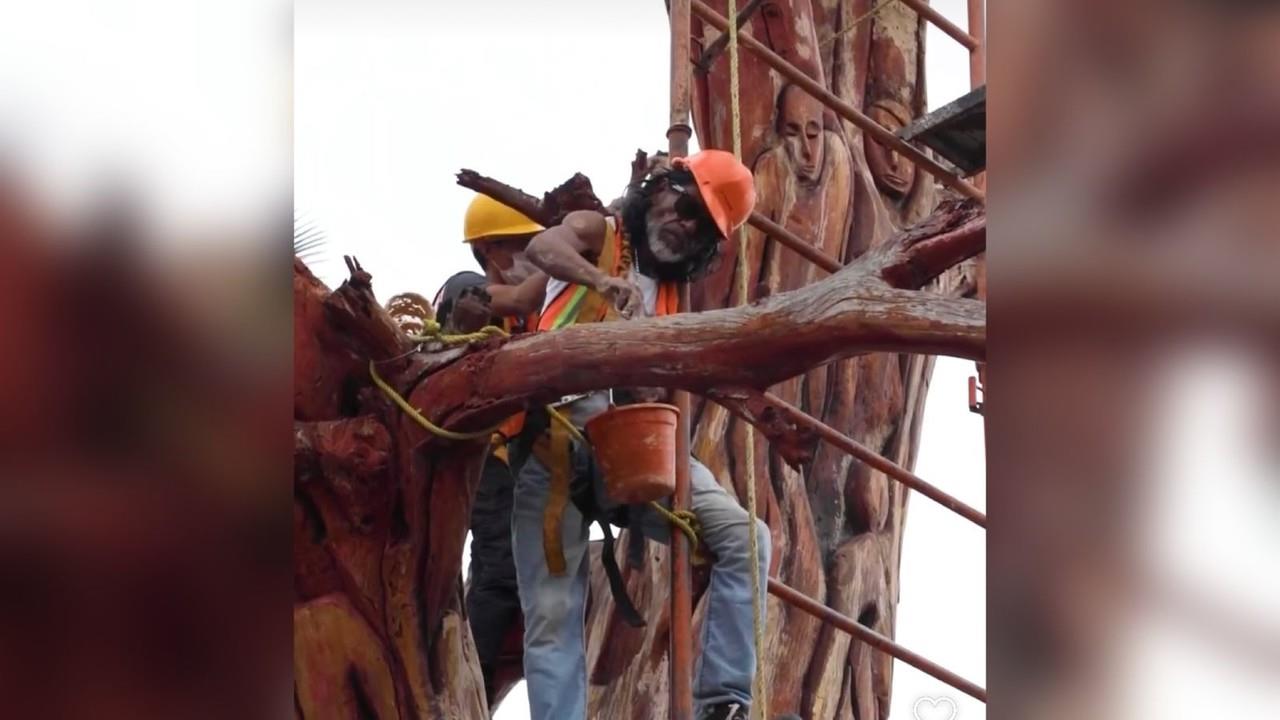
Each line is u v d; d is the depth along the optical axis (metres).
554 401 4.66
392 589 4.81
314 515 4.83
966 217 4.36
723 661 5.38
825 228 7.83
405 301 5.11
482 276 6.16
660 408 5.07
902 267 4.35
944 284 7.58
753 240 7.79
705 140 8.04
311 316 4.81
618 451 5.06
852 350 4.32
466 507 4.85
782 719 5.45
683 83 6.12
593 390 4.61
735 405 5.00
